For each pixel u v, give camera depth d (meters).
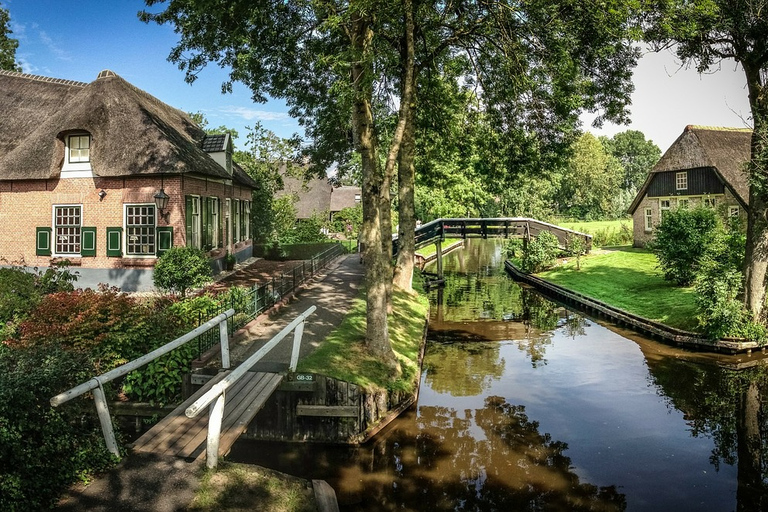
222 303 12.20
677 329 16.27
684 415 10.71
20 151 17.64
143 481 5.35
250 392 7.93
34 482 4.77
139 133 17.02
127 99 17.80
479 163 19.19
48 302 10.11
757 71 14.16
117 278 17.11
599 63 13.87
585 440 9.54
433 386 12.46
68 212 17.61
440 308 22.09
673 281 21.75
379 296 11.14
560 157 16.41
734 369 13.59
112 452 5.59
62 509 4.81
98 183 17.22
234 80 13.48
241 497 5.43
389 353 11.15
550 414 10.76
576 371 13.62
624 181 100.31
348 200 52.34
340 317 13.98
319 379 9.41
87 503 4.93
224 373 8.74
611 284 23.30
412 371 11.53
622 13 10.53
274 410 9.51
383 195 15.65
